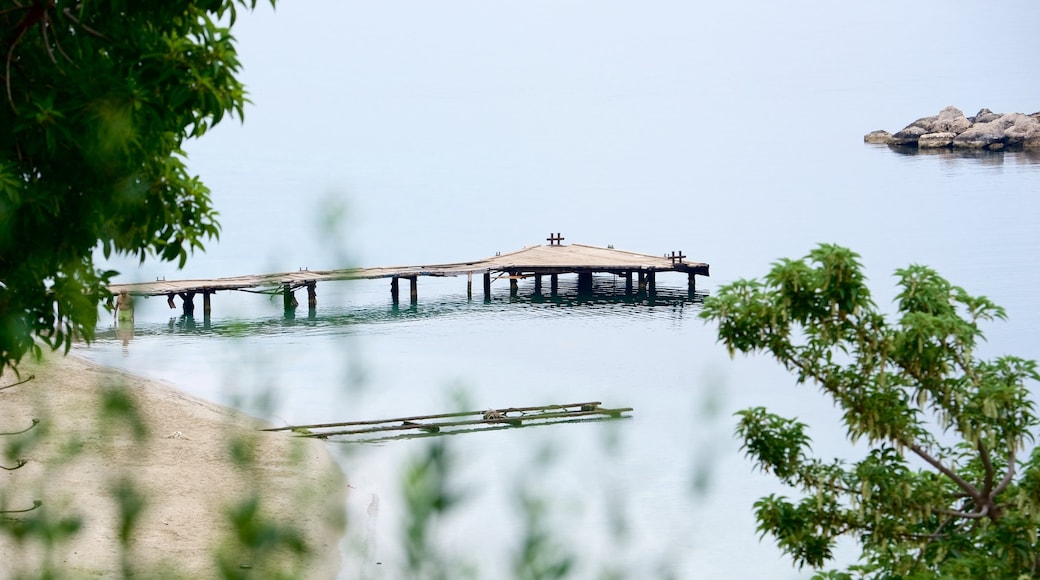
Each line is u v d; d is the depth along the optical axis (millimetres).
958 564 25188
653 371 100125
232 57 22078
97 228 18328
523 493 6359
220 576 5996
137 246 22453
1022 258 153250
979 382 26516
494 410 80312
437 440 6238
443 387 6258
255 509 6227
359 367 6387
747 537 54781
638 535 7117
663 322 124125
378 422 76375
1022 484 25500
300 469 6641
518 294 142250
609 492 6758
